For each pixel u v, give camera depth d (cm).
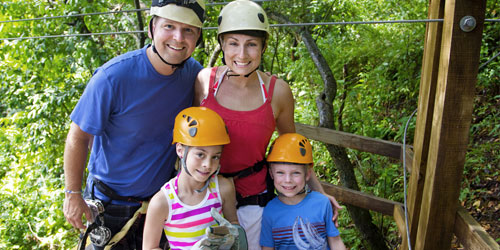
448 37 200
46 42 584
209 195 209
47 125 662
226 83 221
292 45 736
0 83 672
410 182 271
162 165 228
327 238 237
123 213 229
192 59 240
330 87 454
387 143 329
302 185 228
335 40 629
